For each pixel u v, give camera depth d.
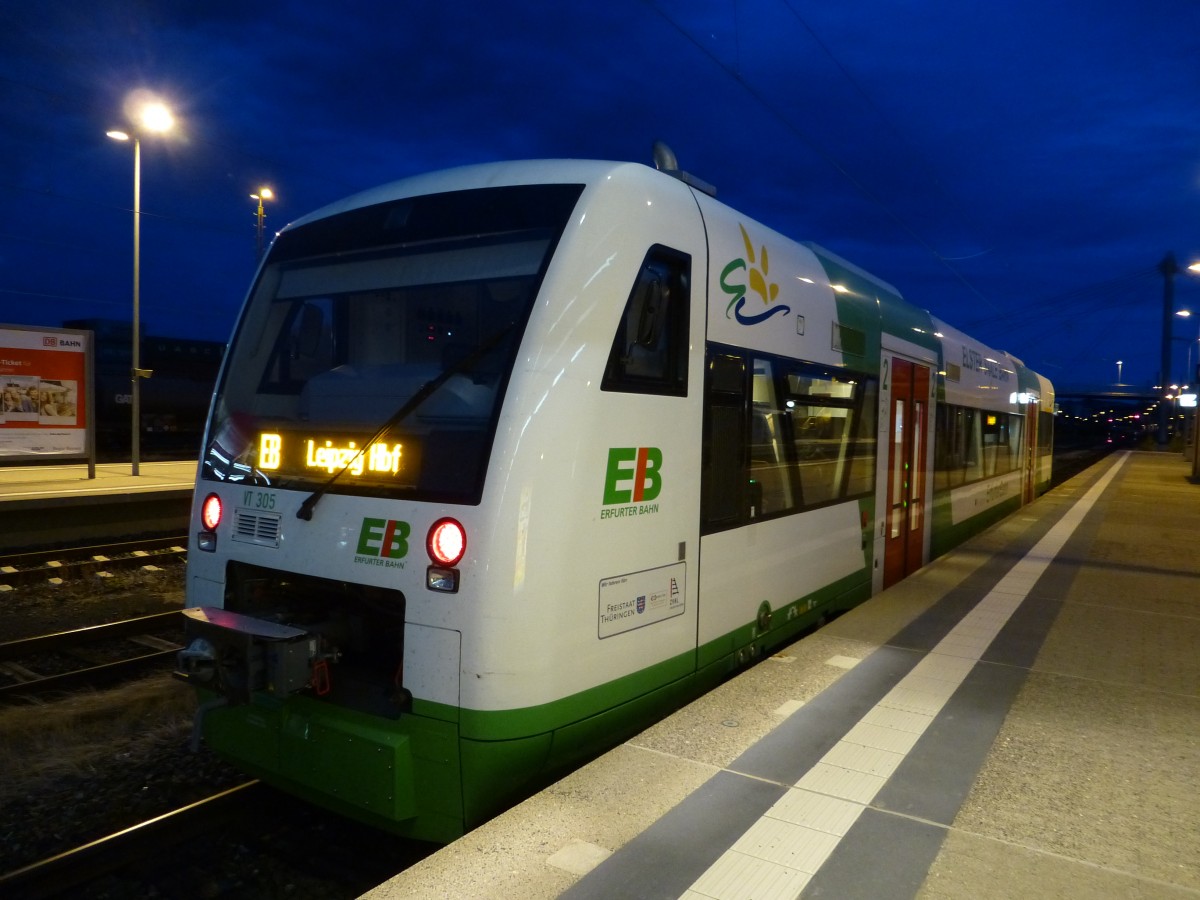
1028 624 6.18
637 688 4.02
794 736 4.00
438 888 2.74
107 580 9.69
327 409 4.06
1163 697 4.67
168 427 31.83
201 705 4.03
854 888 2.77
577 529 3.61
